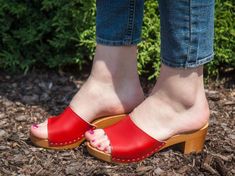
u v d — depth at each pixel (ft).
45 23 5.79
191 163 4.30
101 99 4.36
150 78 5.67
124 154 4.19
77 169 4.24
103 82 4.35
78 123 4.36
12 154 4.43
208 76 5.82
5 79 5.77
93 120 4.42
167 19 3.86
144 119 4.21
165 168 4.24
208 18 3.87
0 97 5.42
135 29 4.24
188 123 4.22
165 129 4.20
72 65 6.00
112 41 4.24
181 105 4.16
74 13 5.60
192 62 3.95
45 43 5.96
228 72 5.90
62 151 4.42
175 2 3.77
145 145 4.20
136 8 4.17
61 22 5.65
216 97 5.46
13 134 4.72
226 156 4.43
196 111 4.21
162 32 3.96
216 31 5.63
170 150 4.40
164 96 4.16
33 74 5.86
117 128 4.27
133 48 4.33
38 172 4.24
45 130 4.38
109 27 4.21
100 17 4.23
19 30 5.81
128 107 4.44
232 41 5.66
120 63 4.32
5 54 5.82
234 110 5.26
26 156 4.39
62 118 4.41
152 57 5.72
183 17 3.80
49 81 5.75
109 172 4.19
